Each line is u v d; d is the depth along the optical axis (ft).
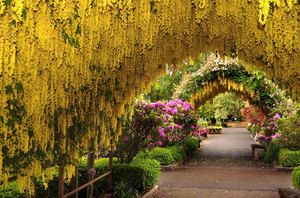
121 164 13.85
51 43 6.26
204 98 29.63
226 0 6.90
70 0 6.35
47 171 7.30
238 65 23.50
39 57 6.23
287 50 6.97
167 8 7.14
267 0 6.38
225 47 7.96
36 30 5.97
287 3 6.41
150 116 14.97
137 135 15.10
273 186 15.67
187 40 7.68
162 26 7.30
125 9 6.98
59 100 6.97
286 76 7.54
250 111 29.09
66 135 7.75
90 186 11.52
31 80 6.10
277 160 24.29
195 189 15.11
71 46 6.68
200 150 36.63
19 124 6.02
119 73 8.27
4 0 5.23
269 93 23.93
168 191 14.64
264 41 7.13
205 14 7.14
